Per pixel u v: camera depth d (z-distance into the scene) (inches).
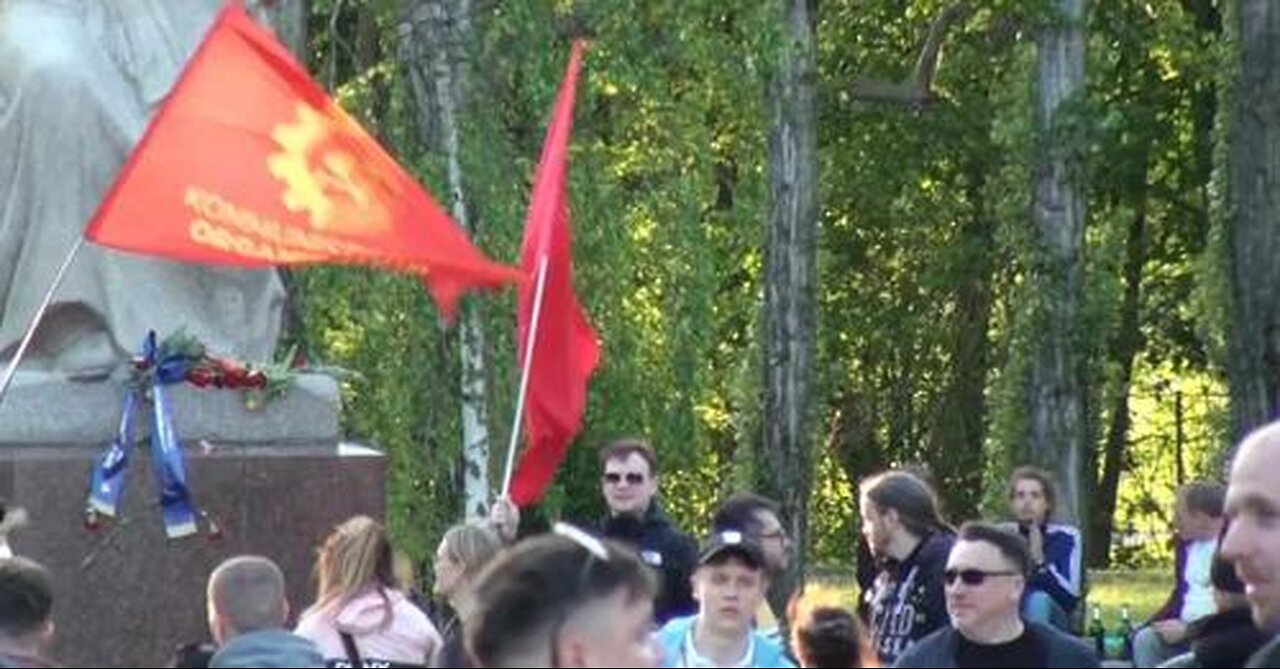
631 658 496.1
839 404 2812.5
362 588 845.8
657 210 1749.5
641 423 1686.8
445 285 970.1
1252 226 1868.8
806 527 2006.6
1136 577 2662.4
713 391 2074.3
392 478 1563.7
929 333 2792.8
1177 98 2679.6
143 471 998.4
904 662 781.9
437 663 589.0
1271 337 1867.6
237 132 916.0
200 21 1042.7
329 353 1585.9
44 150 1019.9
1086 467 2063.2
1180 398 3078.2
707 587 783.1
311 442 1024.2
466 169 1574.8
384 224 930.7
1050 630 780.0
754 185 1950.1
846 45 2559.1
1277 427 656.4
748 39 1748.3
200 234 909.2
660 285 1744.6
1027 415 2010.3
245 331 1035.3
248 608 748.6
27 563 759.7
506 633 494.3
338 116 928.9
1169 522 3127.5
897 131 2608.3
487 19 1621.6
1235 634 749.3
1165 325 2945.4
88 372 1013.2
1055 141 1995.6
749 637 787.4
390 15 1653.5
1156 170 2768.2
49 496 990.4
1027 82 2011.6
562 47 1679.4
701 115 1764.3
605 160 1691.7
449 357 1567.4
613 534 1007.6
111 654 992.2
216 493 1001.5
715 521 918.4
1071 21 1996.8
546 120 1632.6
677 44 1720.0
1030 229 2010.3
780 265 1989.4
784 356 1996.8
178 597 997.8
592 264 1651.1
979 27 2502.5
